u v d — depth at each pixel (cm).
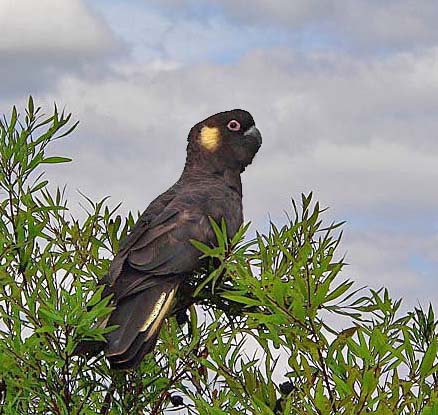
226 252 859
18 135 939
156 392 892
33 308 840
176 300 1001
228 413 738
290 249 906
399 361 668
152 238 1027
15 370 833
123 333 897
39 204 998
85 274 1000
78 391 848
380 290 795
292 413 713
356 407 643
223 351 805
